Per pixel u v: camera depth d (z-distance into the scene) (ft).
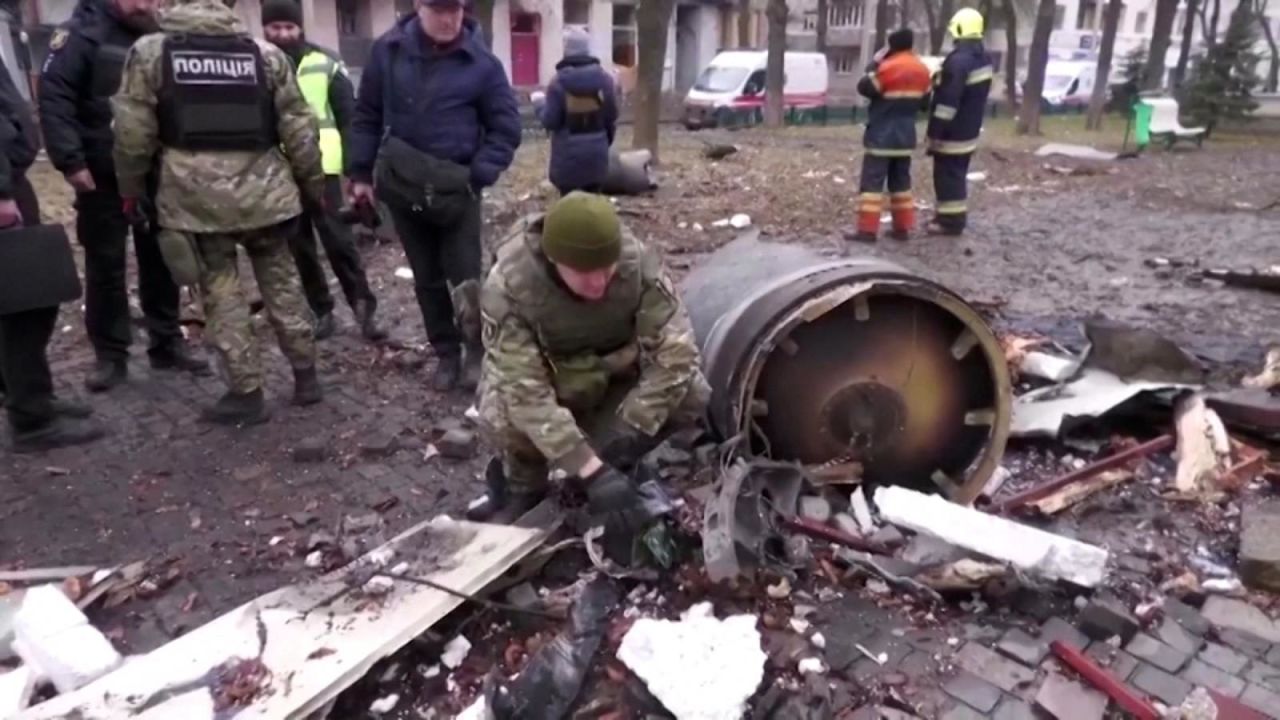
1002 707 8.66
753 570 9.91
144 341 19.02
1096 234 30.01
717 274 13.67
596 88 24.48
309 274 18.44
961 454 12.19
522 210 31.60
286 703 8.25
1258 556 10.41
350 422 15.10
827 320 11.42
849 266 11.48
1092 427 14.34
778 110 79.41
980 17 27.94
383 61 14.94
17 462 13.69
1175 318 20.40
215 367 17.40
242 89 13.55
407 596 9.66
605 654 9.05
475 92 14.75
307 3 85.46
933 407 11.89
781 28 77.41
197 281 14.15
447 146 14.70
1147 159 52.70
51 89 14.35
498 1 97.60
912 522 10.77
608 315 9.64
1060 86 111.24
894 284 10.83
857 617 9.87
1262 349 18.11
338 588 9.85
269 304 15.20
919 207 34.86
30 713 8.15
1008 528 10.52
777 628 9.66
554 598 9.97
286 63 14.15
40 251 12.99
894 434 11.81
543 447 9.49
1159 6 82.79
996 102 101.55
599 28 108.37
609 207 8.77
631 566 10.11
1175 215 33.65
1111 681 8.73
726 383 11.08
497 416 10.34
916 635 9.62
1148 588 10.52
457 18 14.28
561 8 103.40
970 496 11.82
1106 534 11.71
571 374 10.11
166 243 13.75
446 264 15.47
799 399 11.51
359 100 15.69
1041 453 13.87
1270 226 31.45
